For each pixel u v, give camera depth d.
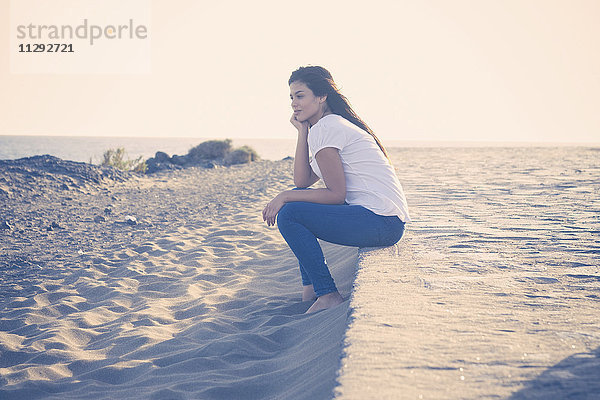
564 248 4.16
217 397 2.53
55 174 13.20
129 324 3.96
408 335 2.24
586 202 7.44
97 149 73.12
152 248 6.74
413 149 36.22
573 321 2.39
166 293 4.83
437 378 1.82
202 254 6.27
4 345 3.52
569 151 29.53
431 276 3.26
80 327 4.01
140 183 14.43
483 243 4.38
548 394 1.67
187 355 3.17
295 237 3.57
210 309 4.20
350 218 3.59
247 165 23.00
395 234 3.74
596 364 1.89
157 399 2.60
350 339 2.20
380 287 3.01
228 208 10.13
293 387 2.46
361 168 3.64
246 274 5.41
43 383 2.93
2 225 8.25
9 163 13.48
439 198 8.11
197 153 27.34
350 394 1.71
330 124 3.56
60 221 8.90
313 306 3.63
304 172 3.94
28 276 5.62
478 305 2.66
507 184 10.51
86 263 6.10
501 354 2.01
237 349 3.13
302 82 3.74
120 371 3.08
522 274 3.31
